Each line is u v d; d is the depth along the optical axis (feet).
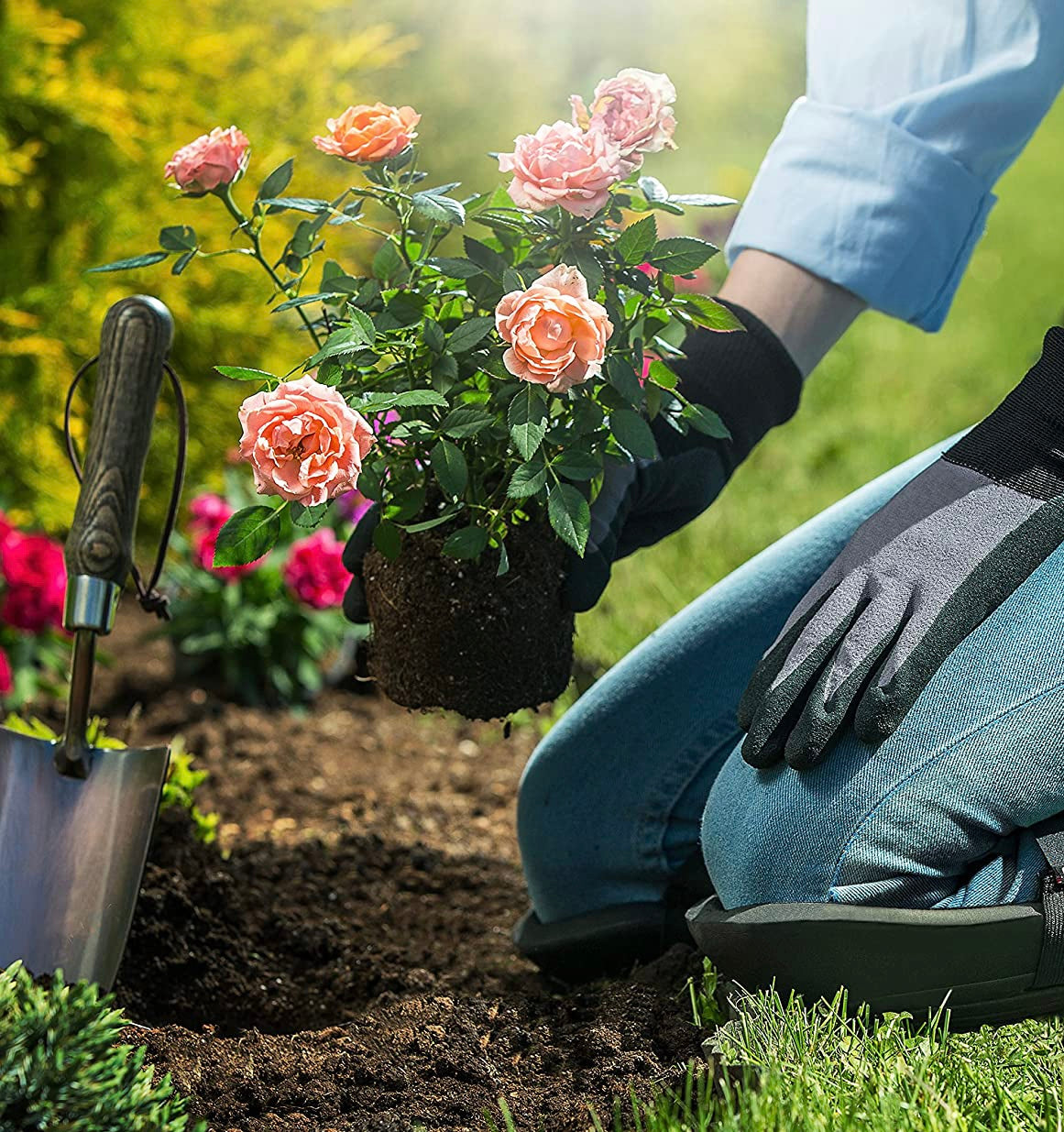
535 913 6.31
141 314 4.97
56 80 10.44
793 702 4.76
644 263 4.95
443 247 14.03
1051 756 4.58
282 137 11.84
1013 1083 4.23
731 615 5.91
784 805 4.81
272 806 8.75
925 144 5.69
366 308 4.86
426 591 4.97
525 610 5.01
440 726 10.25
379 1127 4.28
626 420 4.59
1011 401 5.03
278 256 11.34
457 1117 4.37
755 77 32.07
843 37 5.90
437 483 4.92
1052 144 34.04
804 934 4.57
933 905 4.70
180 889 6.04
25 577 9.35
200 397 11.59
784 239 5.78
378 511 4.97
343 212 5.12
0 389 10.66
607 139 4.65
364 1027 5.03
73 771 5.30
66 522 10.98
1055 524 4.73
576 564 5.14
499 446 4.87
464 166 17.57
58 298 10.55
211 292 11.36
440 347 4.58
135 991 5.68
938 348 19.98
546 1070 4.72
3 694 9.69
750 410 5.60
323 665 11.25
